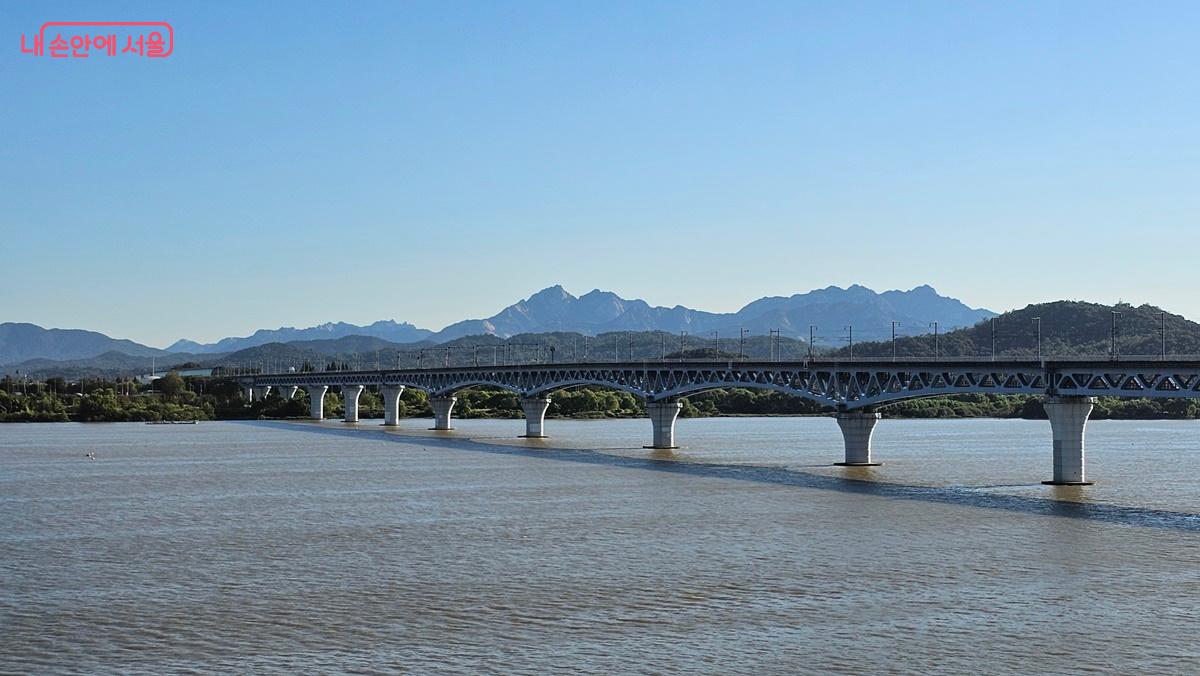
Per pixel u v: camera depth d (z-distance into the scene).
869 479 132.25
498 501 111.94
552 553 81.31
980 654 55.16
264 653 55.56
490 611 63.62
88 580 72.31
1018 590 68.50
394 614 63.03
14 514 103.25
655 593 67.88
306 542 86.69
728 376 173.75
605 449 189.25
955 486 123.50
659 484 127.19
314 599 66.69
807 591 68.31
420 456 173.75
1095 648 56.16
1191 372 108.12
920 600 65.94
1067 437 123.81
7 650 56.16
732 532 90.38
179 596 67.62
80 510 106.12
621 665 53.38
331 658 54.72
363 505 109.38
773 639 57.66
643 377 192.12
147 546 85.00
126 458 172.12
